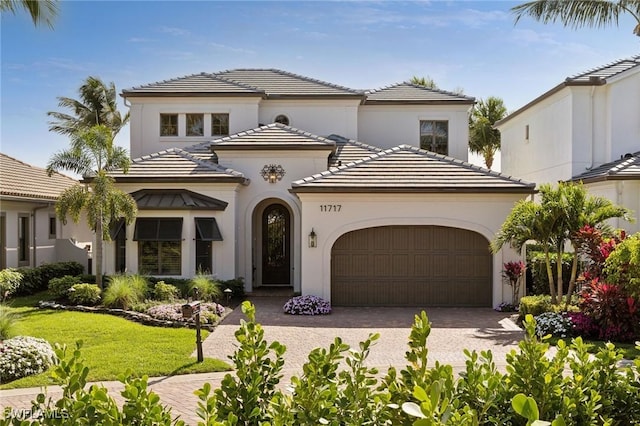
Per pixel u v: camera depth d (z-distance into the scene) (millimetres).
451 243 19578
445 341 14070
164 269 21016
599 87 22562
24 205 25375
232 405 4203
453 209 19266
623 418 4609
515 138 30531
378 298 19641
